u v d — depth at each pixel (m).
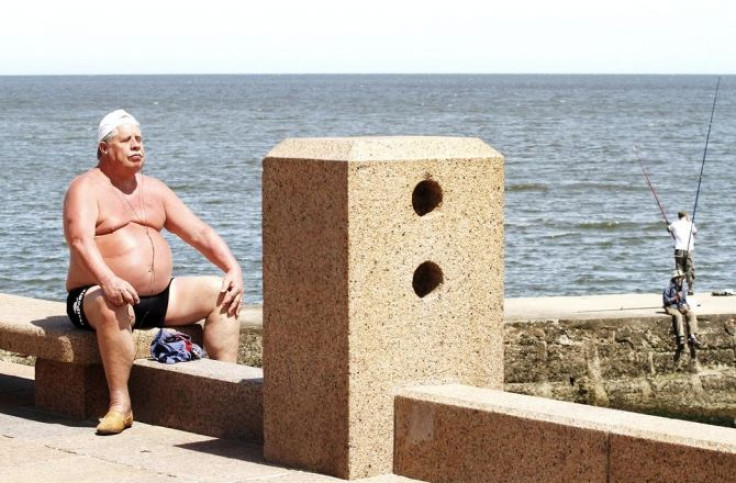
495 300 6.89
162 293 8.68
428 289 6.82
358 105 192.75
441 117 146.75
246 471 6.85
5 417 8.72
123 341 8.17
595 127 121.00
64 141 94.06
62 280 34.78
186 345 8.48
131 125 8.59
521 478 5.99
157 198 8.80
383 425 6.57
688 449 5.39
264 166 6.78
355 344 6.45
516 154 82.88
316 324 6.61
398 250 6.54
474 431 6.18
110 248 8.50
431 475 6.38
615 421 5.74
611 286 34.19
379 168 6.44
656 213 49.34
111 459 7.34
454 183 6.70
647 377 21.44
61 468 7.14
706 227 45.31
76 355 8.37
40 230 43.00
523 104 198.62
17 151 82.69
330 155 6.48
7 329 8.77
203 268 34.84
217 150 85.12
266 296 6.86
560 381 21.06
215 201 52.50
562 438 5.82
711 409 21.58
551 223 46.09
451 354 6.76
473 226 6.79
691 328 21.52
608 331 21.22
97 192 8.51
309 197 6.57
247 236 42.16
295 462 6.86
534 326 20.94
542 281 34.81
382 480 6.48
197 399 8.07
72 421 8.57
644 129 116.88
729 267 37.09
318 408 6.67
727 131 113.44
